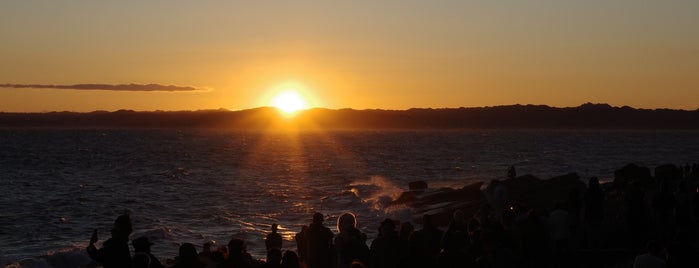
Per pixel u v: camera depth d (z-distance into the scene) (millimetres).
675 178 45938
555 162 127812
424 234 17500
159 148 194000
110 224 47719
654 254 15523
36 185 80500
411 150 180625
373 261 16719
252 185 78875
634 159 139250
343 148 196625
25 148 190125
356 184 76125
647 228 25844
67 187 77562
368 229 41719
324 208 53688
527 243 18344
